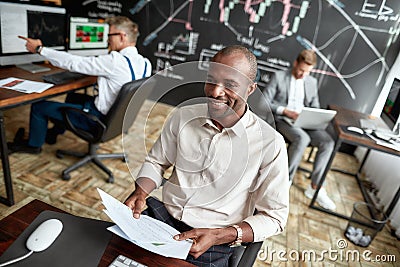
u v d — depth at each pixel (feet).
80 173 7.21
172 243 2.48
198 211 3.10
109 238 2.50
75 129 6.58
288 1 10.64
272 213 2.96
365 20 10.03
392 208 7.14
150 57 13.10
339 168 9.93
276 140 2.90
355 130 6.83
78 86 6.53
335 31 10.45
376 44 10.13
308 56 7.64
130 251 2.42
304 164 9.83
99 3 13.06
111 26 6.37
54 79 6.35
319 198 7.60
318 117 7.18
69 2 13.29
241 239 2.78
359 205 7.19
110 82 6.34
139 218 2.70
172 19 12.26
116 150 8.57
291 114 7.68
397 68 8.63
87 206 6.16
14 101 5.20
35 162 7.30
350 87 10.82
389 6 9.64
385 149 6.19
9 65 7.02
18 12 6.55
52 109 6.77
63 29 8.00
